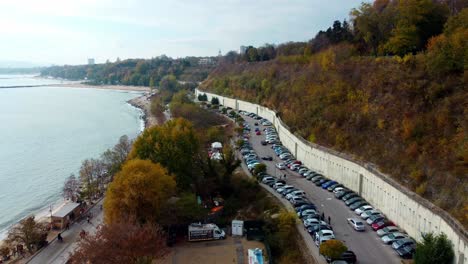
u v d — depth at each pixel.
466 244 42.59
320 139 95.56
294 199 74.12
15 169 136.38
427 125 67.75
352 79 99.25
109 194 69.88
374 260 52.28
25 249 73.38
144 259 54.41
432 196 55.66
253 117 175.75
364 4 116.31
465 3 103.19
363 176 73.75
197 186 86.56
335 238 57.59
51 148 166.88
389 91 83.25
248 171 98.44
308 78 130.12
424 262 46.81
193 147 92.12
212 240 68.50
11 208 102.44
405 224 59.16
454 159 56.97
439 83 72.50
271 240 63.66
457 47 70.75
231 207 81.25
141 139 89.94
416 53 92.25
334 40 137.38
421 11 93.56
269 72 185.12
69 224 81.38
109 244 53.34
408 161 65.00
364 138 81.38
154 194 68.62
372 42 111.56
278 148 117.12
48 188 117.19
